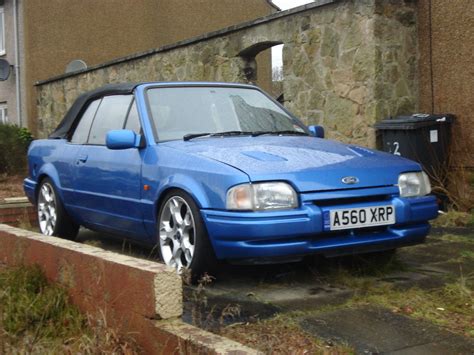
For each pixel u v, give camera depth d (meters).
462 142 8.00
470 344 3.28
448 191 7.74
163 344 3.05
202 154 4.61
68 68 18.67
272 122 5.71
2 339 3.47
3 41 20.52
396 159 4.90
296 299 4.15
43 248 4.18
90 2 20.34
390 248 4.58
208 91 5.78
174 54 12.29
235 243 4.17
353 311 3.84
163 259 4.80
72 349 3.25
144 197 5.00
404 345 3.27
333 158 4.66
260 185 4.16
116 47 20.94
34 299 3.88
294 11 9.41
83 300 3.71
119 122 5.68
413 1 8.55
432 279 4.61
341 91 8.85
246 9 23.33
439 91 8.36
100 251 3.79
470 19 7.91
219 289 4.44
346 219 4.29
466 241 6.08
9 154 13.70
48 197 6.71
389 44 8.41
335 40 8.89
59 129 6.89
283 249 4.14
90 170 5.78
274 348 3.25
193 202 4.42
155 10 21.64
